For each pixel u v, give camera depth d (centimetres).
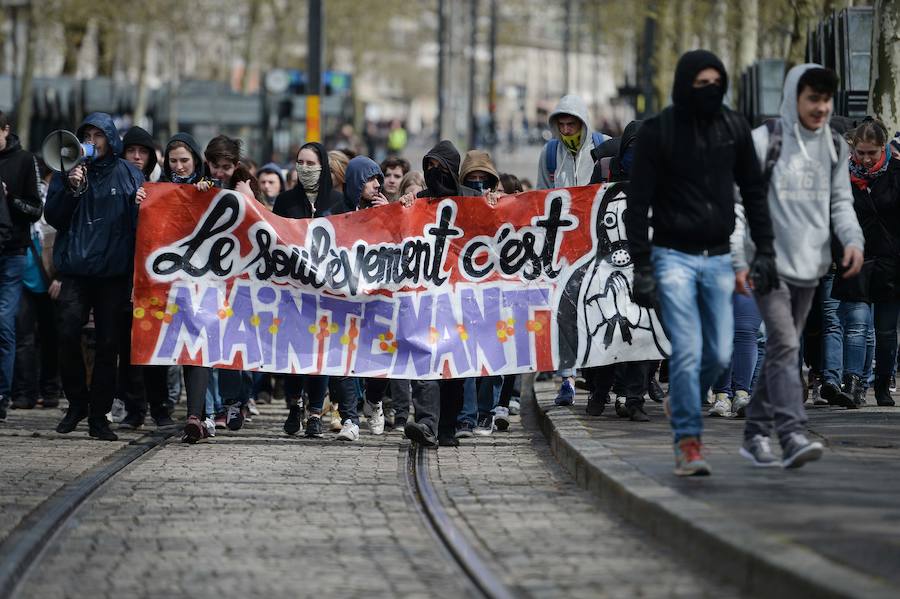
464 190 1512
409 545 951
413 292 1494
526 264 1497
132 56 7194
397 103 15725
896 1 1975
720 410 1489
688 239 1040
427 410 1434
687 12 4425
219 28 7756
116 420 1644
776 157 1068
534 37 15438
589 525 1003
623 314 1480
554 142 1603
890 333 1523
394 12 10538
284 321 1495
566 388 1620
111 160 1460
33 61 5066
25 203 1556
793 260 1070
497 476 1243
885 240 1494
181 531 995
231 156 1516
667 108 1042
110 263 1448
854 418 1423
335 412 1598
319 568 878
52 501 1104
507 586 827
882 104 1992
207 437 1508
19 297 1594
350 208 1590
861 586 703
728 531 850
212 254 1491
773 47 4109
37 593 821
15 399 1777
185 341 1483
